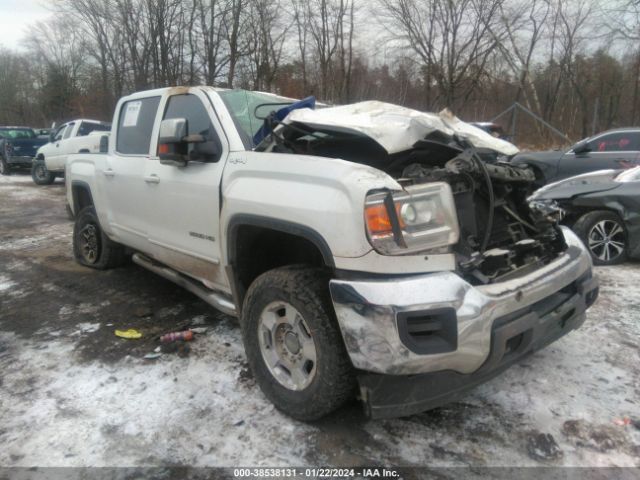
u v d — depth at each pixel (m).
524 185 3.24
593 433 2.59
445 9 22.19
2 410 2.86
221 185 3.11
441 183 2.44
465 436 2.60
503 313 2.37
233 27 23.05
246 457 2.46
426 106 23.42
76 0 26.84
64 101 38.56
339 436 2.61
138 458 2.46
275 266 3.21
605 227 5.52
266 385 2.83
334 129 2.80
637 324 3.92
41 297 4.77
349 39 22.84
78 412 2.83
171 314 4.30
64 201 11.84
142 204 4.04
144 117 4.20
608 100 27.92
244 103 3.54
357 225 2.30
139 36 25.22
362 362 2.28
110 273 5.47
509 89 25.92
